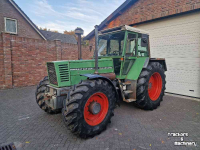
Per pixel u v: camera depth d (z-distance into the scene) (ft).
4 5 40.50
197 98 17.34
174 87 19.39
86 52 35.12
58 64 9.41
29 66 23.54
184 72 18.30
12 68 21.83
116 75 12.53
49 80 10.47
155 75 14.26
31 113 12.68
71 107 7.87
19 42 22.09
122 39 12.06
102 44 13.71
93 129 8.61
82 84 8.40
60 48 27.45
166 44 19.62
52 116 12.03
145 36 12.66
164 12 18.69
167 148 7.79
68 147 7.84
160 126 10.25
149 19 20.31
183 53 18.16
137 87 12.34
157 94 14.21
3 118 11.65
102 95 9.20
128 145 8.02
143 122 10.88
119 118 11.60
